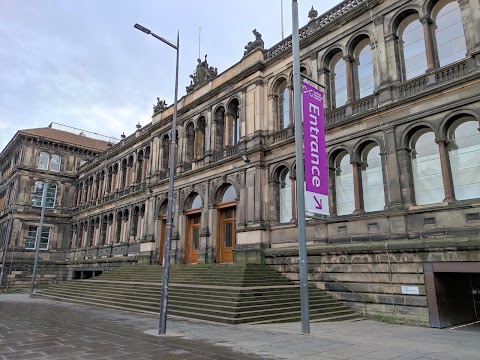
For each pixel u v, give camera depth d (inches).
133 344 414.9
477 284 684.1
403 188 712.4
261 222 965.8
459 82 650.8
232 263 972.6
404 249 655.8
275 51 1076.5
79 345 409.4
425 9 736.3
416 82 732.0
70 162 2241.6
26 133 2095.2
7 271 1910.7
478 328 595.5
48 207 2127.2
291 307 658.2
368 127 789.2
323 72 912.3
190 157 1327.5
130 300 831.1
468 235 606.2
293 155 942.4
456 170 660.7
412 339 471.5
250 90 1098.1
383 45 796.6
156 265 1211.2
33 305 929.5
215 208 1131.3
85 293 1044.5
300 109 568.1
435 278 618.5
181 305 697.6
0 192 2354.8
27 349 388.5
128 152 1727.4
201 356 356.2
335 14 929.5
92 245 1894.7
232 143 1162.6
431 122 691.4
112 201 1738.4
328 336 474.3
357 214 775.7
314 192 573.6
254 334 481.4
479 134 640.4
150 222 1407.5
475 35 651.5
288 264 864.9
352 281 732.7
